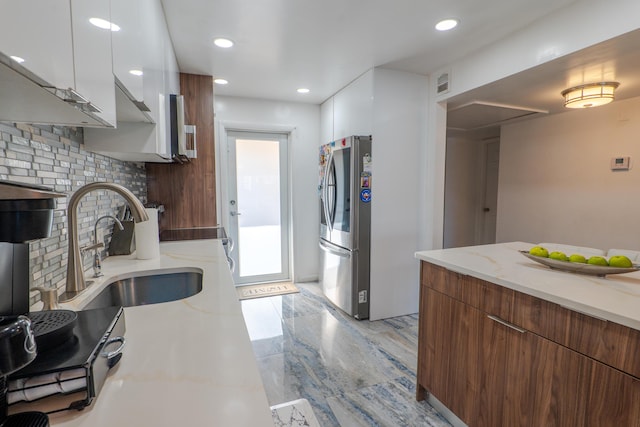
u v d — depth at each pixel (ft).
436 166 9.68
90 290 3.57
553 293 3.66
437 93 9.43
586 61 6.42
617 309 3.16
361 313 9.65
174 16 6.21
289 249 13.25
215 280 4.11
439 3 5.95
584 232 11.16
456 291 5.15
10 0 1.36
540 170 12.55
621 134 10.09
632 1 5.09
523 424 4.11
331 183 10.60
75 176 4.13
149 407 1.66
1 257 1.91
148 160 6.76
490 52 7.70
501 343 4.39
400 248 9.84
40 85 1.72
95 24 2.34
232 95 11.68
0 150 2.58
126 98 3.60
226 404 1.69
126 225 5.69
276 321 9.52
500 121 13.07
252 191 12.60
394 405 5.89
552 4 5.97
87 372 1.66
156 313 2.97
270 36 7.16
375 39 7.38
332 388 6.36
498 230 14.35
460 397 5.10
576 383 3.51
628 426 3.07
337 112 11.27
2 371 1.33
